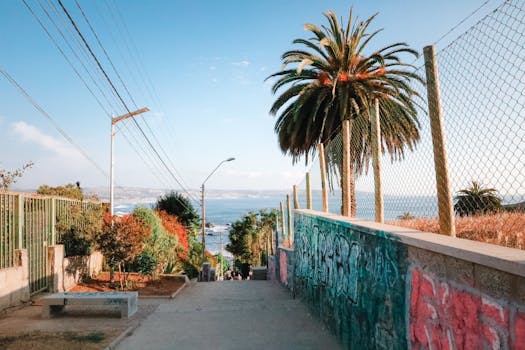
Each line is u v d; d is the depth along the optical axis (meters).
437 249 2.70
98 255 12.57
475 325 2.37
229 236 42.78
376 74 13.50
